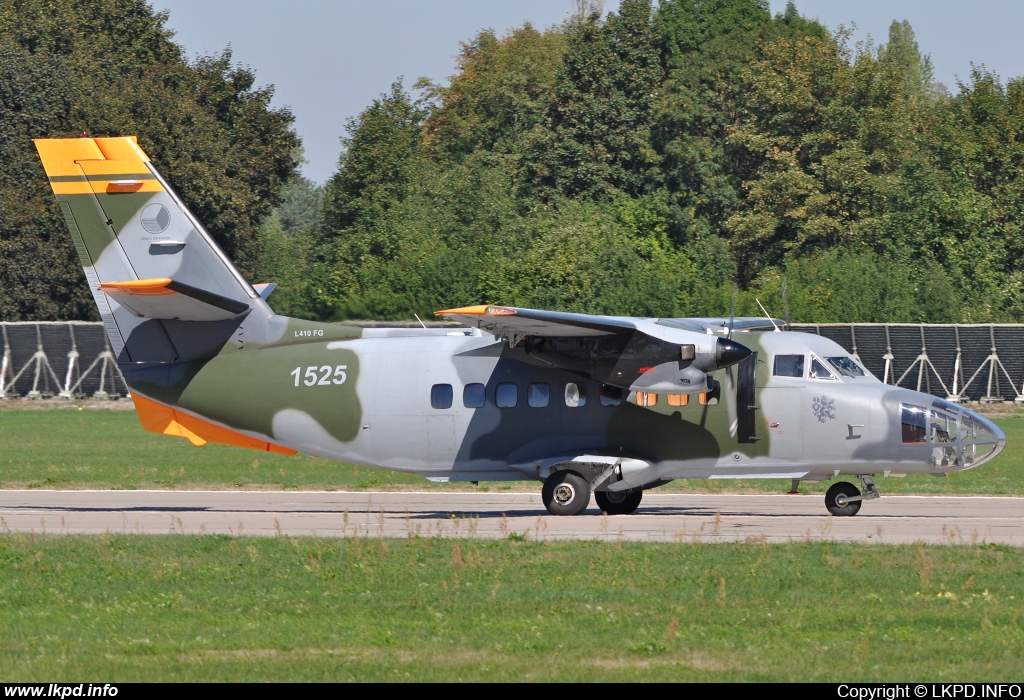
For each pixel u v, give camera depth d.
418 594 48.41
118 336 73.75
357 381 72.31
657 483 73.06
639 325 66.69
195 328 73.62
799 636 41.47
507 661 38.16
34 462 103.81
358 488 91.38
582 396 69.94
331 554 56.12
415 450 72.12
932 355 145.00
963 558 54.31
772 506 78.94
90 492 87.62
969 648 39.88
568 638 41.22
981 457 67.94
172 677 36.28
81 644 40.53
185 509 77.06
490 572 52.03
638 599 47.16
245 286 73.38
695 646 40.12
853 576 50.59
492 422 70.81
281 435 73.38
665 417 69.19
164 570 52.84
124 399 158.12
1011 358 143.75
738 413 68.88
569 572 51.97
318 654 39.12
